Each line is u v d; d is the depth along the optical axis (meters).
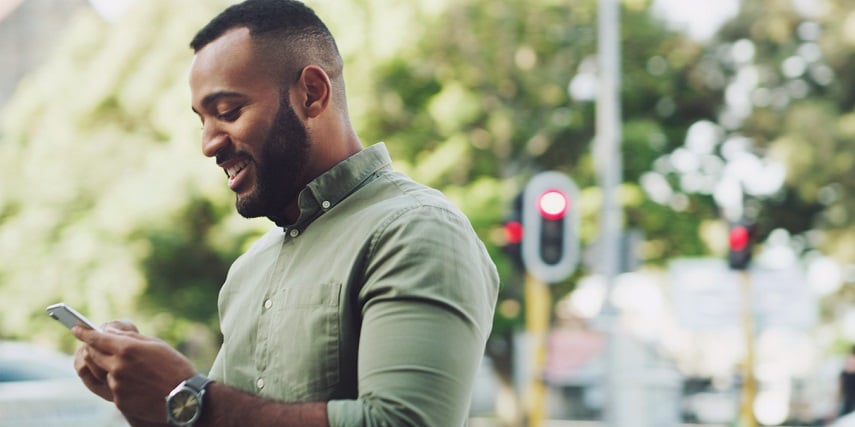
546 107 21.06
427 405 2.00
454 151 19.59
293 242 2.25
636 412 14.82
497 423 22.27
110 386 2.07
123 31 21.05
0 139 21.77
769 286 14.34
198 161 19.69
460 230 2.15
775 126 24.03
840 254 24.59
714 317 14.25
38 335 20.84
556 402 27.69
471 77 20.02
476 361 2.10
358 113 19.25
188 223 19.67
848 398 13.34
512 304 20.05
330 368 2.12
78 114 21.06
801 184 23.86
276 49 2.21
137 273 19.78
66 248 20.33
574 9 20.95
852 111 24.30
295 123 2.22
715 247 22.59
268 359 2.20
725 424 27.83
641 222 21.72
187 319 19.94
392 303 2.07
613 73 16.31
